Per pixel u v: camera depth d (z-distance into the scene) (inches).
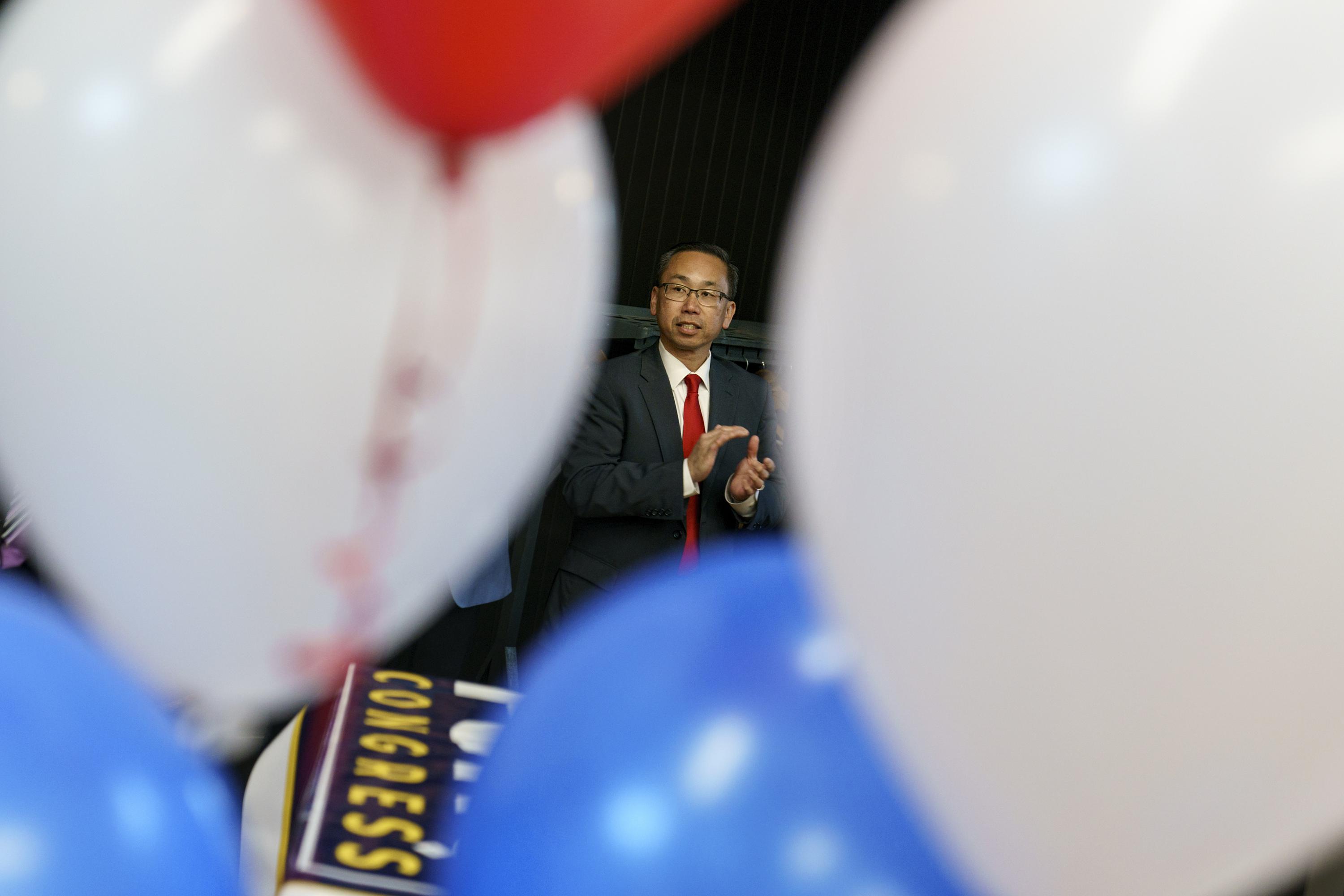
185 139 25.3
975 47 19.3
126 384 27.2
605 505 87.3
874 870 22.6
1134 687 18.7
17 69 27.3
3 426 30.3
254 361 26.7
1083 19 18.4
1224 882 22.3
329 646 33.7
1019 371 18.0
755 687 24.5
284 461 28.3
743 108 168.7
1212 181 17.1
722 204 170.7
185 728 35.6
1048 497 18.2
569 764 25.0
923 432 19.1
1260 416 17.1
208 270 25.8
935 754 21.5
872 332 19.7
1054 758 19.9
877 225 19.6
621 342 154.6
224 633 32.0
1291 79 17.2
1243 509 17.3
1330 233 16.8
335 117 25.5
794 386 22.3
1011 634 19.2
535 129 26.6
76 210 26.0
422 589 36.0
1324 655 17.9
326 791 37.7
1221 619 17.9
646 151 164.4
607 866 23.4
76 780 23.9
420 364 28.7
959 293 18.5
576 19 22.3
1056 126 18.0
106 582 32.0
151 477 28.9
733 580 27.7
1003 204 18.2
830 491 21.3
